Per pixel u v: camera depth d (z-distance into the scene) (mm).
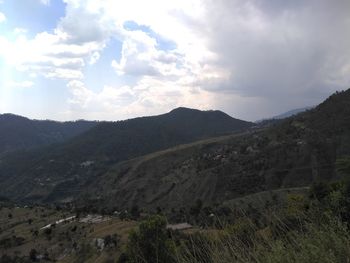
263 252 3463
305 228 3732
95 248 65875
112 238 62094
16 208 134375
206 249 3615
